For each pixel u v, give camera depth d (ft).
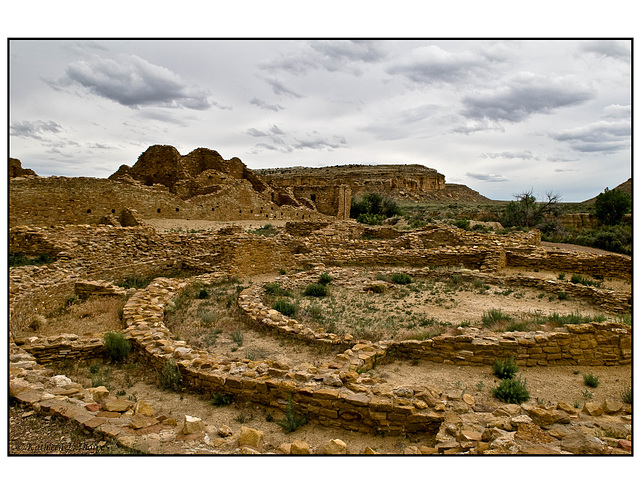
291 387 23.02
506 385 25.39
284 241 79.71
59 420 19.25
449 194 536.83
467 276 59.41
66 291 45.65
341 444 18.04
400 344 31.86
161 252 65.16
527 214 152.25
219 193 121.08
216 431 19.58
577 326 31.09
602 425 19.57
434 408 21.49
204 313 41.86
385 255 73.92
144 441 17.76
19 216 82.53
